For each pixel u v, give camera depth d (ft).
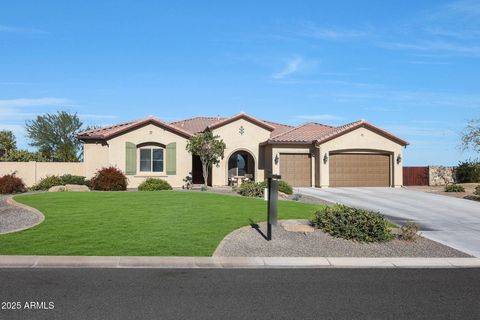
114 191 82.43
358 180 108.47
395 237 45.29
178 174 101.30
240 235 42.68
